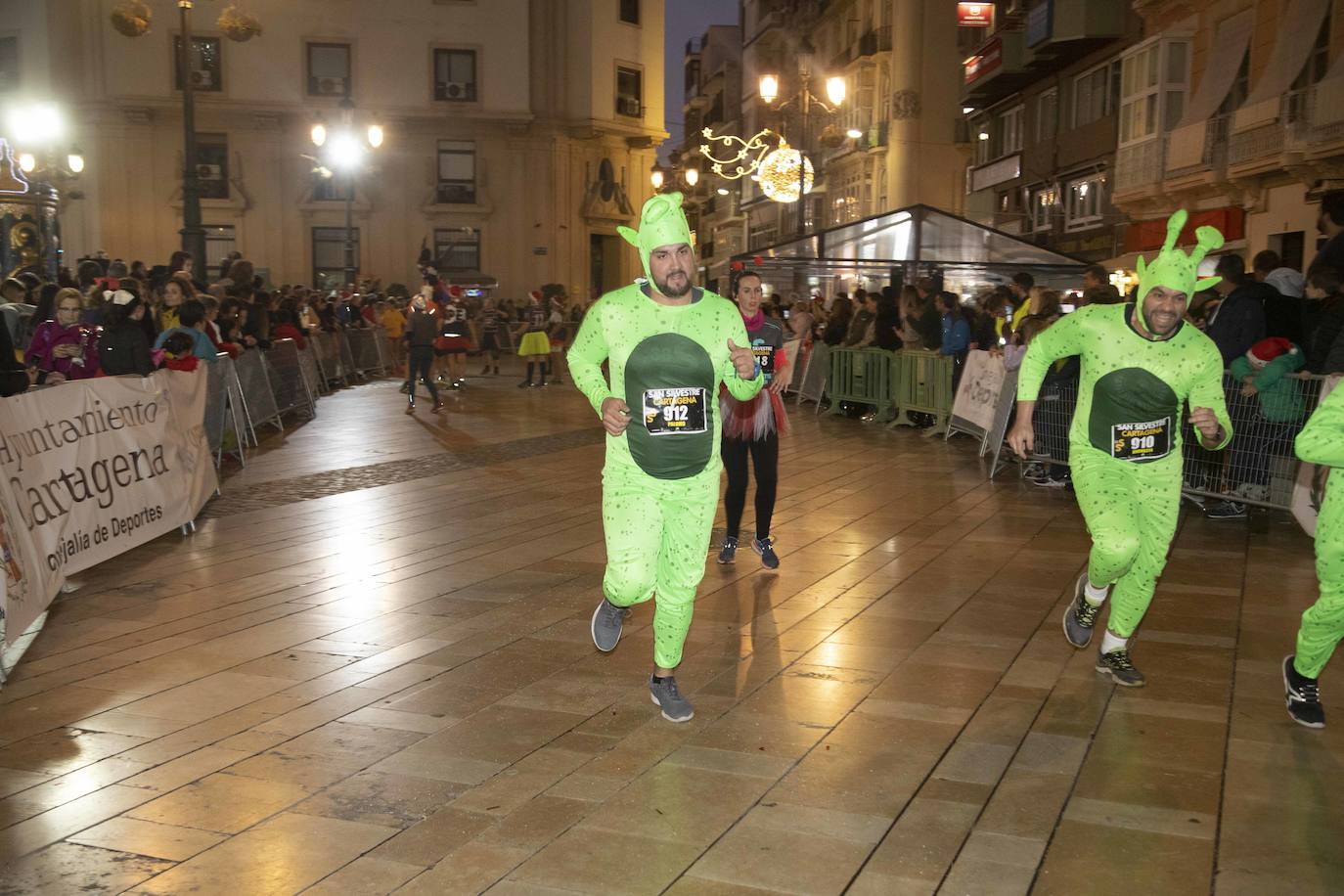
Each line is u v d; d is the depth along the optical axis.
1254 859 3.49
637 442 4.51
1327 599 4.36
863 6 46.84
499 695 4.97
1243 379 8.59
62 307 9.68
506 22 40.72
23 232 18.84
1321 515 4.42
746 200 65.44
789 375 7.29
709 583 6.98
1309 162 18.34
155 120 39.50
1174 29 23.33
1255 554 7.64
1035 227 31.61
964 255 18.83
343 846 3.59
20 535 5.95
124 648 5.67
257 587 6.89
